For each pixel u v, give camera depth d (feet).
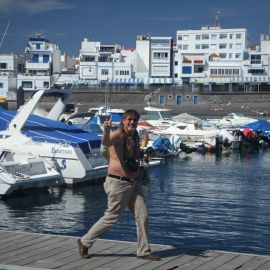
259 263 24.49
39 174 68.28
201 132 137.49
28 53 352.08
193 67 336.08
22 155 71.36
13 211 58.65
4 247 26.94
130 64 336.08
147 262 24.66
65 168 72.28
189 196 70.54
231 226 52.80
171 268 23.77
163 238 47.75
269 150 146.00
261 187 79.25
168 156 118.21
